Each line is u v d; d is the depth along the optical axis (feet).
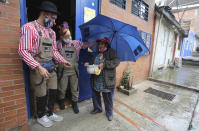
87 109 8.09
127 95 10.93
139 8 12.91
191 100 10.42
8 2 4.53
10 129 5.34
